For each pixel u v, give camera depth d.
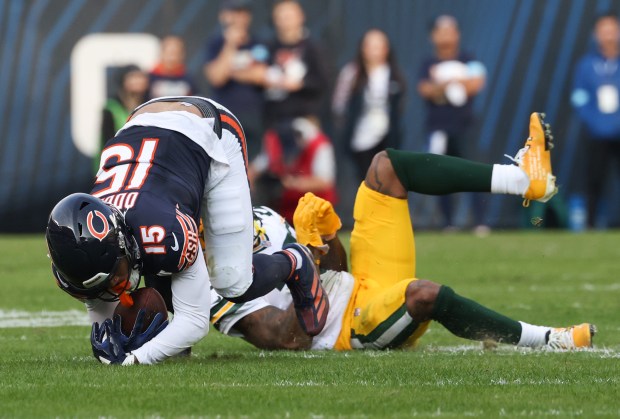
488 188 19.97
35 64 56.00
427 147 54.56
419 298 18.95
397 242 20.08
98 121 56.25
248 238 17.66
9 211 56.06
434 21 53.56
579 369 16.73
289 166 54.03
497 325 19.09
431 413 13.31
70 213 15.81
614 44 55.06
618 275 35.81
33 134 56.06
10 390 14.86
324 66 53.88
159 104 18.09
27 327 24.38
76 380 15.62
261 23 56.16
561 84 56.50
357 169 54.22
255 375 16.20
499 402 13.99
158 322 17.02
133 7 56.41
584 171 57.09
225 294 17.69
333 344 19.75
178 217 16.33
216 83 54.03
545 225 58.44
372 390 14.89
